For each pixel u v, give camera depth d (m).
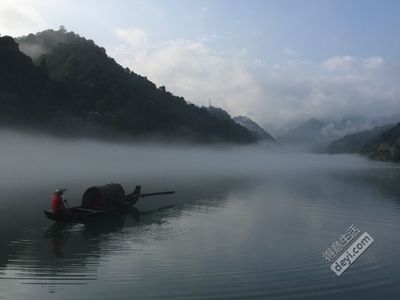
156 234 21.48
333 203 32.88
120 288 13.75
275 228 23.12
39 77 107.12
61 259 16.86
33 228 22.72
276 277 14.84
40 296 13.07
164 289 13.64
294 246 19.09
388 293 13.64
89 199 28.23
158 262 16.48
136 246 18.98
